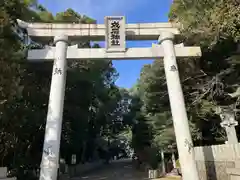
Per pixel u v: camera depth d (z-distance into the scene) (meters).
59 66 12.33
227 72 14.31
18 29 13.57
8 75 9.80
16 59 11.26
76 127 25.98
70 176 25.50
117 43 12.77
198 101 15.49
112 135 49.16
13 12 13.07
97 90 30.38
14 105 13.82
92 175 27.61
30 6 15.28
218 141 16.47
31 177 18.30
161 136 19.55
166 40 13.18
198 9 12.09
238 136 14.87
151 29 13.63
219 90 14.43
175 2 14.36
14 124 13.87
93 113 34.50
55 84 12.07
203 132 17.47
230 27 9.81
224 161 10.48
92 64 23.22
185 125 11.73
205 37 13.03
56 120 11.51
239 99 12.88
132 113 39.56
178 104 12.07
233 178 9.59
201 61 16.12
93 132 36.12
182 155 11.28
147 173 26.92
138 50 12.98
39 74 18.27
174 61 12.84
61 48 12.68
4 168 9.61
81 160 34.28
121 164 50.81
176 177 19.17
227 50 14.38
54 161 10.88
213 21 10.55
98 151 49.97
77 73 21.94
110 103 36.84
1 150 14.52
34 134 18.27
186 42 14.71
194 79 16.72
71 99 23.47
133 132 36.94
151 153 27.52
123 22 12.94
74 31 13.22
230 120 11.20
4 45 9.92
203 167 13.16
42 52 12.66
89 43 22.86
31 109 16.83
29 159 17.92
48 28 13.15
